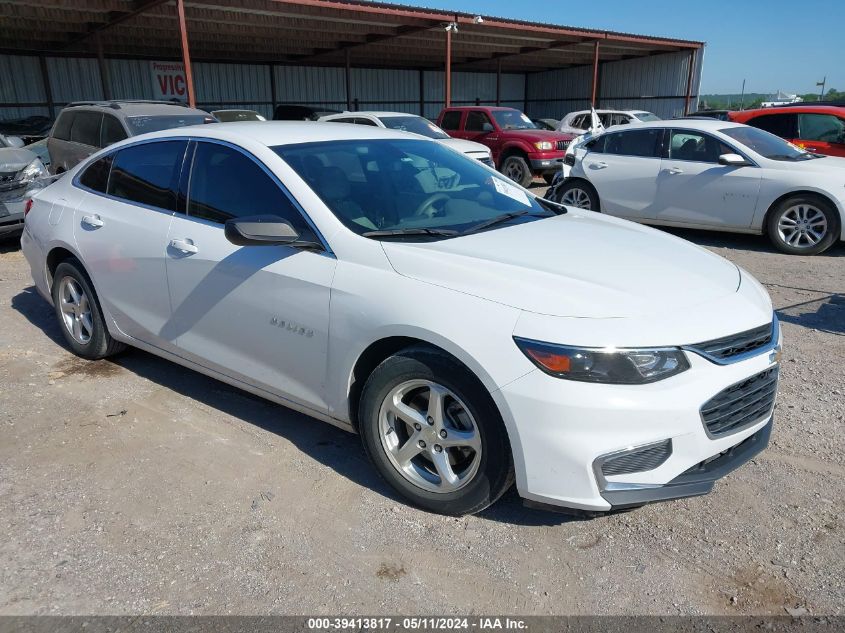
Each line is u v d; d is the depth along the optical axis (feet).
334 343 9.74
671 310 8.45
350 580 8.24
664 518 9.43
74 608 7.79
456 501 9.09
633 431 7.90
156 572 8.38
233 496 9.98
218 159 11.66
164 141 12.80
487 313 8.39
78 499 9.91
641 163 29.30
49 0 46.39
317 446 11.46
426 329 8.66
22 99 69.87
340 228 9.96
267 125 12.48
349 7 52.85
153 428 12.08
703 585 8.11
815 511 9.49
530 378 8.02
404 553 8.72
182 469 10.72
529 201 12.96
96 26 57.67
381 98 98.58
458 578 8.27
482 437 8.62
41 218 15.21
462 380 8.55
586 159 31.32
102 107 32.32
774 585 8.07
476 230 10.66
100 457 11.08
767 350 8.98
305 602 7.88
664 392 7.93
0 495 10.01
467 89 108.17
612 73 99.76
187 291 11.78
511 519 9.45
